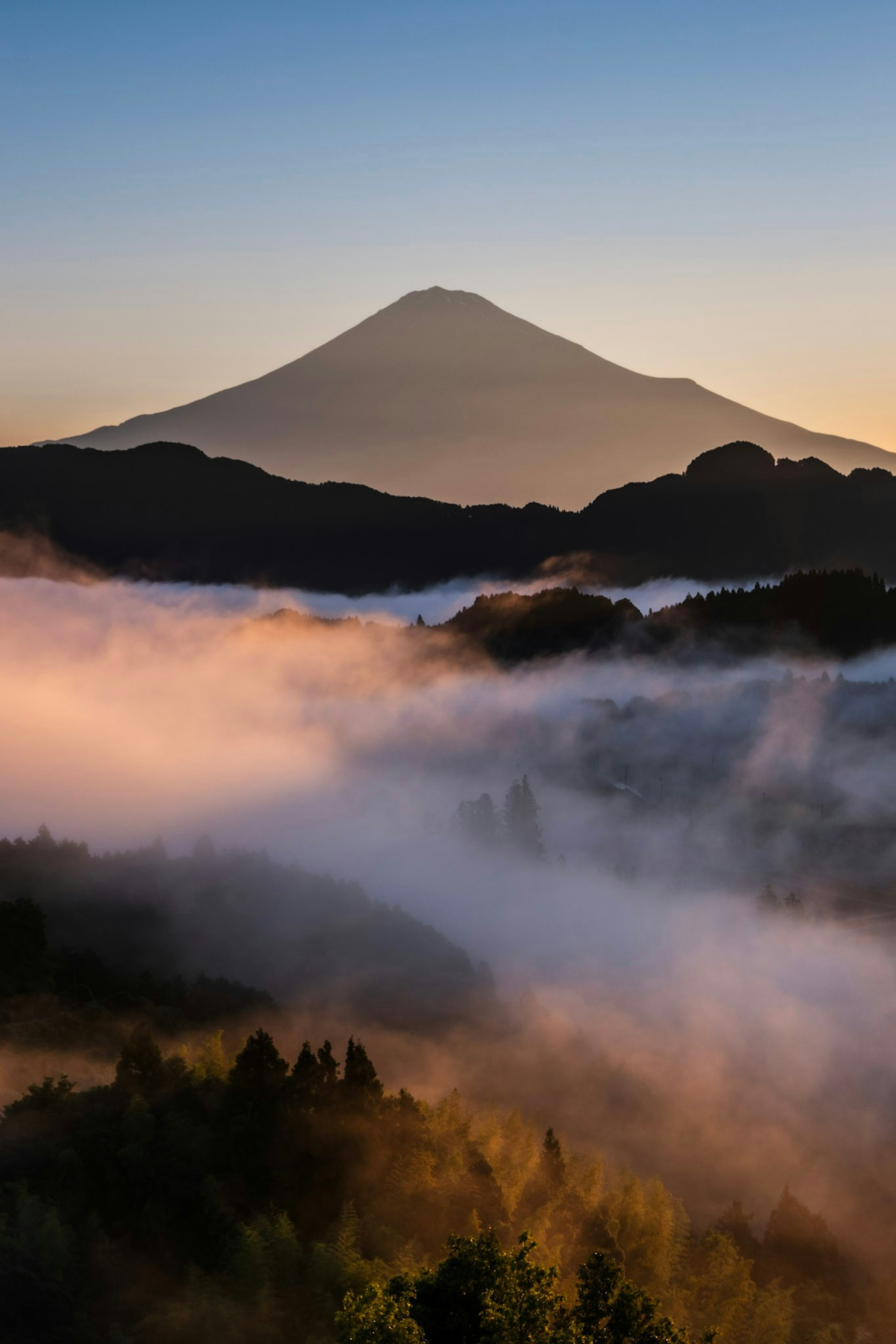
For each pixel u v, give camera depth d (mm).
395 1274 66375
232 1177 77062
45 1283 65375
